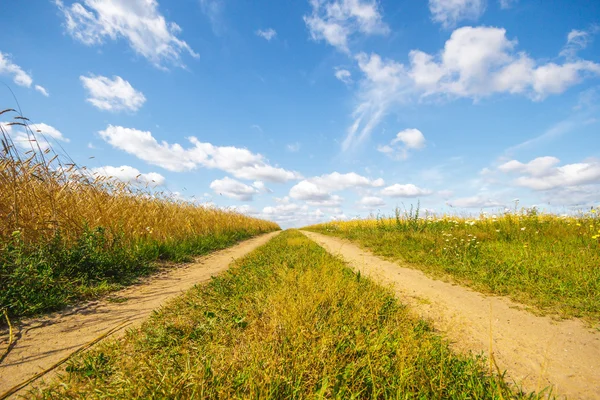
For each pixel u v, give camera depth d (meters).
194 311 3.36
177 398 1.75
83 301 3.92
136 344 2.56
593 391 2.16
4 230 4.45
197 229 11.32
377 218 16.19
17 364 2.34
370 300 3.45
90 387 1.92
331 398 1.81
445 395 1.92
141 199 9.15
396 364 2.13
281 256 7.00
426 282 5.22
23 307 3.34
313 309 2.99
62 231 5.33
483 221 10.76
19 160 5.14
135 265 5.81
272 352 2.18
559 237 7.77
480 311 3.77
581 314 3.67
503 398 1.86
